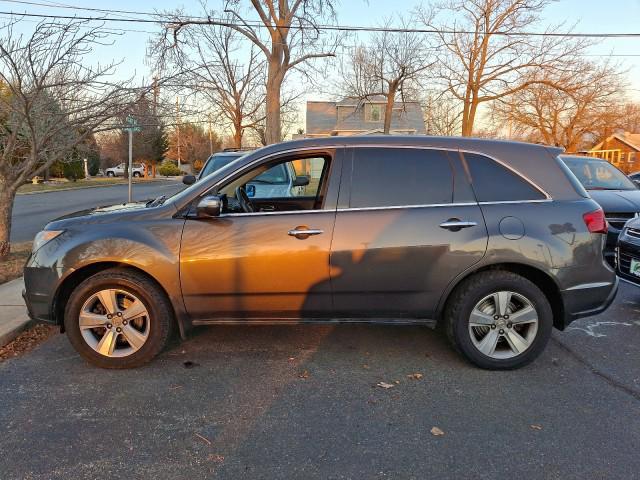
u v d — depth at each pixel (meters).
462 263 3.50
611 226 6.63
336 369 3.71
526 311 3.58
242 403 3.20
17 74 5.68
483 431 2.87
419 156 3.62
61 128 6.52
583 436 2.81
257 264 3.51
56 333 4.48
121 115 6.64
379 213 3.52
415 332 4.47
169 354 3.98
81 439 2.78
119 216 3.66
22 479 2.42
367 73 29.03
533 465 2.54
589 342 4.27
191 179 7.27
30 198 23.00
